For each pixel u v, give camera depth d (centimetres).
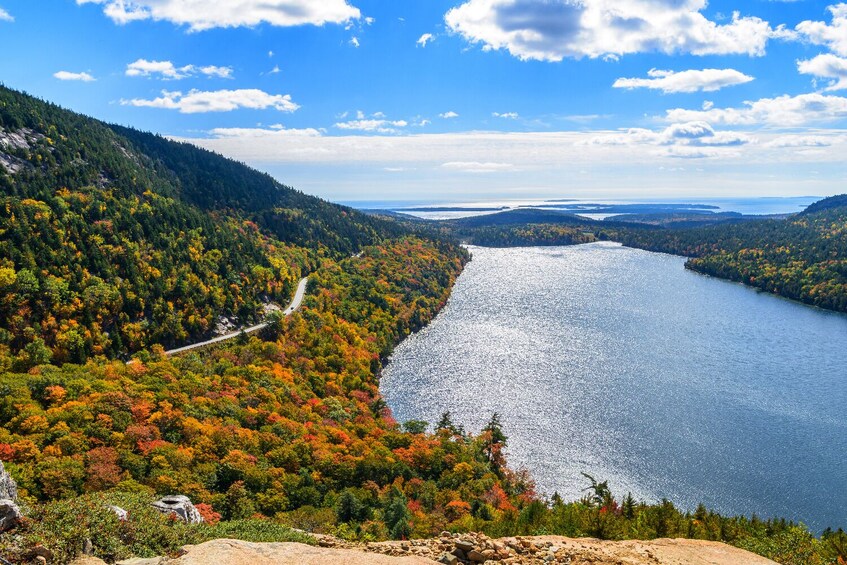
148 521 2228
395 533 5728
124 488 6000
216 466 7406
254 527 2647
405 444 10538
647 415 13088
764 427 12419
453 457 9844
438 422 12825
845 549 3341
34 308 11862
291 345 15038
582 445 11700
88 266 13875
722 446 11588
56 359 11175
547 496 9750
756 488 10050
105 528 2002
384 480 8644
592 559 2094
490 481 9012
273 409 10681
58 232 14125
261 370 12675
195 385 10581
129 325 13012
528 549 2158
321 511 6331
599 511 4219
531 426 12581
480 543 2150
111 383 9694
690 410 13338
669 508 5022
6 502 1845
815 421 12681
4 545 1698
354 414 12281
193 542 2231
